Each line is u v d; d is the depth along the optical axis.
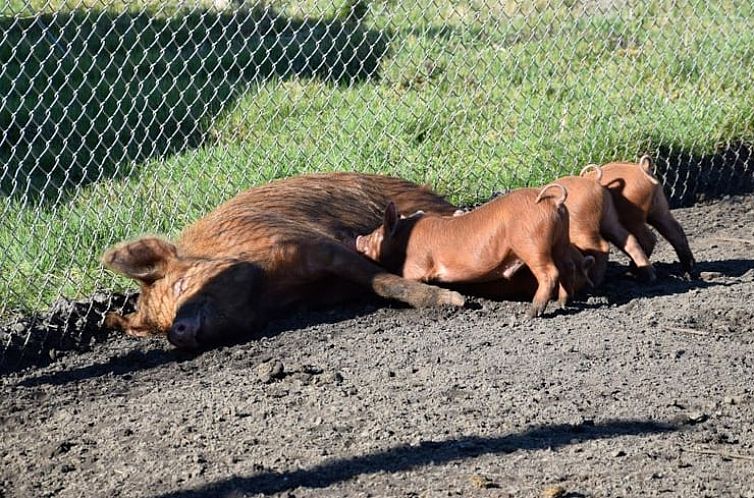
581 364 9.76
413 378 9.63
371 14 18.72
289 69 15.65
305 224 11.22
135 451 8.62
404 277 11.23
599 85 16.33
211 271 10.43
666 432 8.54
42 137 15.00
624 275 12.09
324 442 8.53
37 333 10.75
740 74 17.30
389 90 16.59
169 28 17.86
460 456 8.20
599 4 18.72
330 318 11.03
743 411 8.91
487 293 11.35
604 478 7.81
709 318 10.80
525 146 14.95
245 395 9.46
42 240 12.03
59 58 17.05
